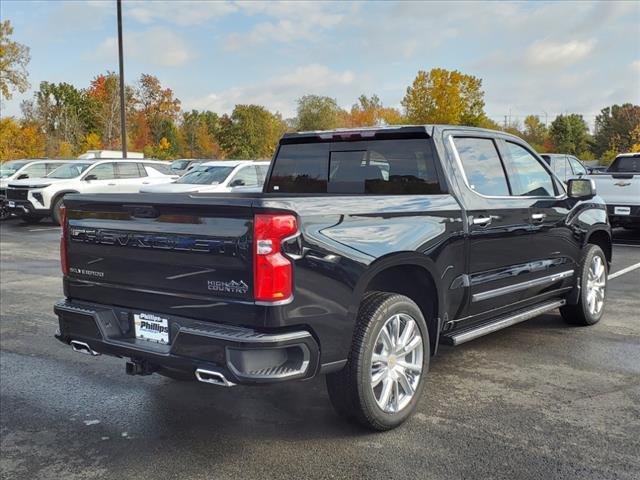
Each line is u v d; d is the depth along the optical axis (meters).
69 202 3.92
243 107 75.38
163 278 3.42
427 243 3.92
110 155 28.94
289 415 4.06
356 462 3.38
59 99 68.56
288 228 3.11
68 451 3.59
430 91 63.28
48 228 17.16
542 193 5.49
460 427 3.81
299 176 5.21
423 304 4.25
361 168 4.79
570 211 5.73
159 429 3.88
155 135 71.88
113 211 3.64
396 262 3.68
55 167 19.83
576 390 4.45
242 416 4.06
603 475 3.20
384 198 3.78
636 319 6.56
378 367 3.71
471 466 3.31
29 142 48.12
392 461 3.38
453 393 4.40
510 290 4.88
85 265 3.85
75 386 4.68
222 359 3.13
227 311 3.17
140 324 3.60
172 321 3.40
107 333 3.69
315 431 3.80
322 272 3.25
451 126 4.58
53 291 8.36
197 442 3.68
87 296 3.87
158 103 71.25
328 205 3.38
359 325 3.55
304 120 77.62
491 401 4.25
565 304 6.13
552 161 16.88
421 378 3.94
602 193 12.92
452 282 4.22
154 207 3.41
